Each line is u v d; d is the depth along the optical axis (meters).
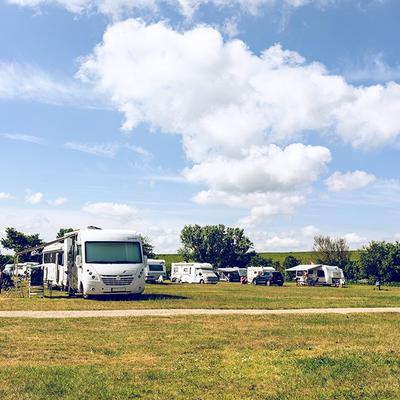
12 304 22.53
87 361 10.01
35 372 8.73
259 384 8.28
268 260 97.12
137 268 26.53
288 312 19.91
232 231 109.69
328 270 61.84
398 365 9.56
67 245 30.12
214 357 10.50
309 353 11.02
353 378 8.63
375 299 29.17
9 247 73.62
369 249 70.50
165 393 7.70
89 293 25.78
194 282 63.16
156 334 13.54
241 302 24.86
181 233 110.88
